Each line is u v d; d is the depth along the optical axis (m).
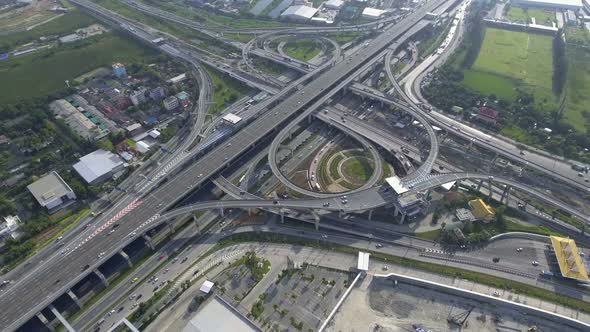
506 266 199.75
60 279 188.38
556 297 184.62
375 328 171.88
